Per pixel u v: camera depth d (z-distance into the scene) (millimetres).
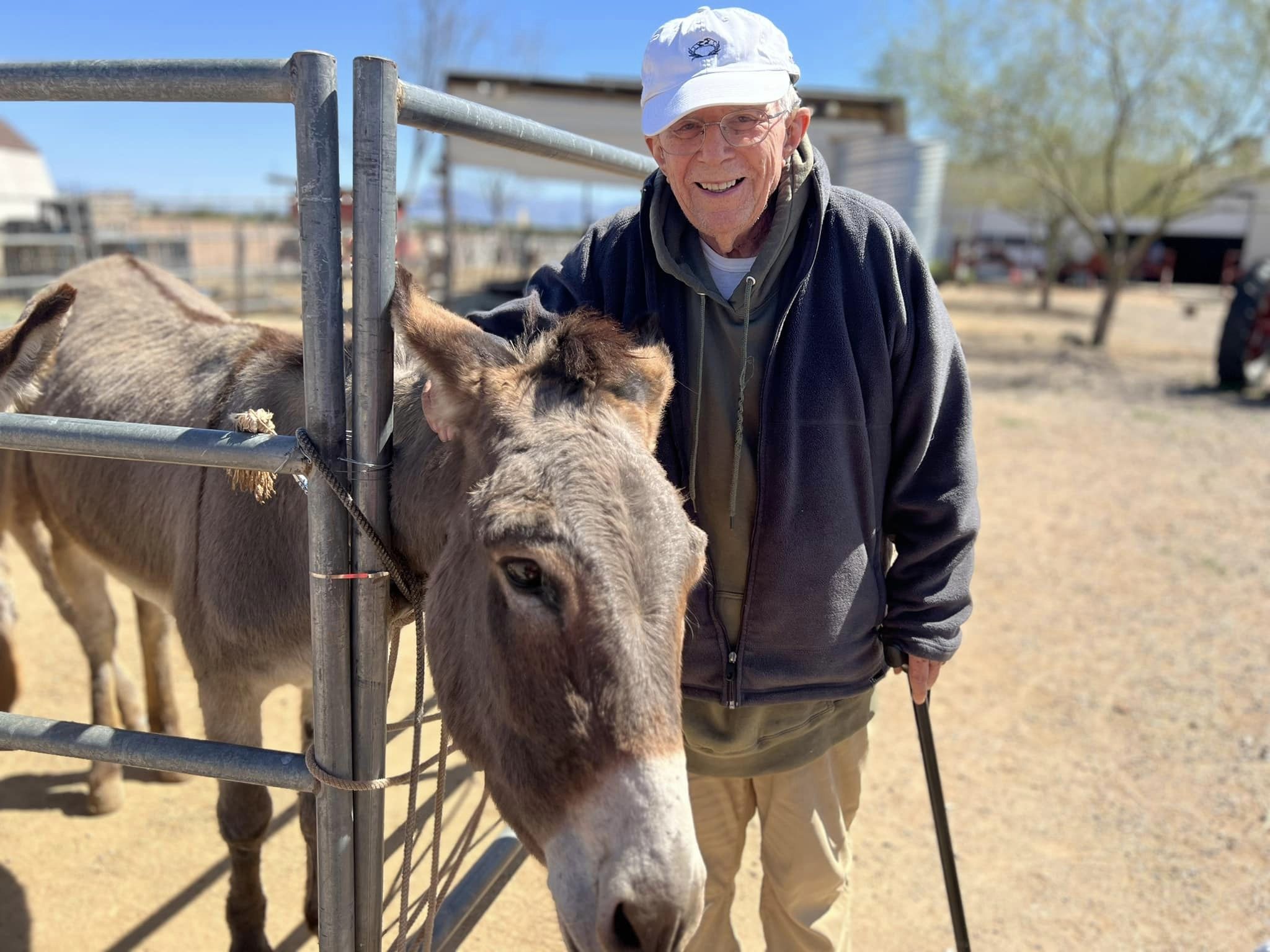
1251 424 10680
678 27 1846
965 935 2400
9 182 34344
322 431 1575
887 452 2113
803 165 1929
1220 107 15312
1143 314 25531
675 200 2025
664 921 1357
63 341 3264
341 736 1681
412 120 1630
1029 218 27578
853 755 2357
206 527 2389
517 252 29094
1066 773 3871
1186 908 3088
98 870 3146
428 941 1878
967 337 19016
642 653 1435
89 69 1508
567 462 1509
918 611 2168
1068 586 5844
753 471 2047
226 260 24609
